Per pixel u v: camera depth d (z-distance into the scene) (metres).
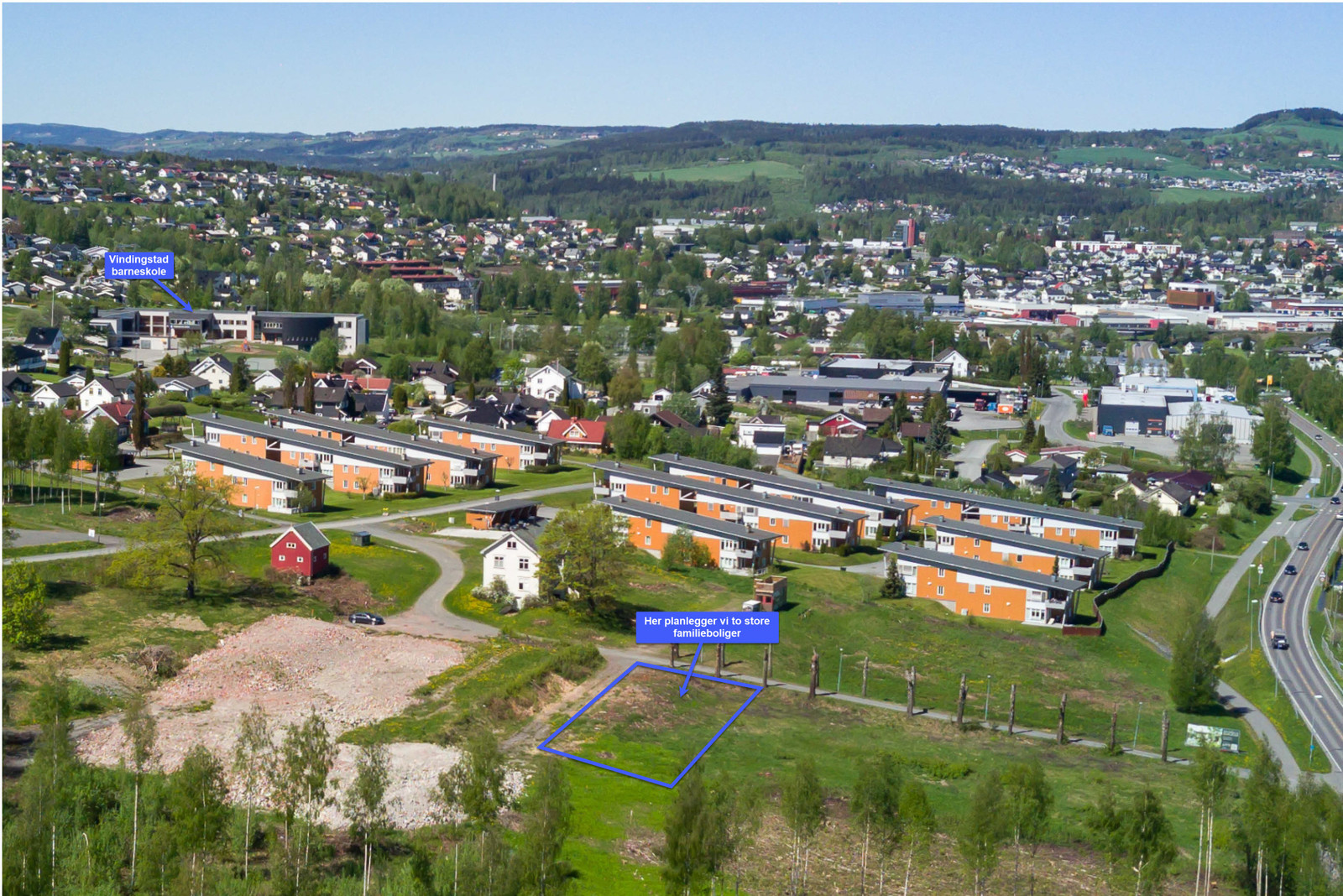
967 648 138.50
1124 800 101.19
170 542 126.06
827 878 86.00
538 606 133.62
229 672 110.69
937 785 102.31
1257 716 127.38
